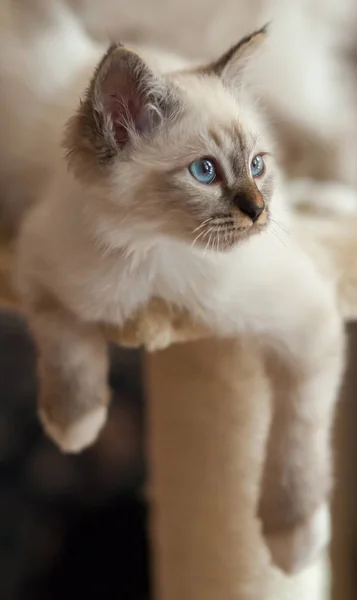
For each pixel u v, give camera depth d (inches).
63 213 25.3
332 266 27.2
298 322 25.7
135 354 41.5
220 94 25.4
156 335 25.8
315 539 26.8
